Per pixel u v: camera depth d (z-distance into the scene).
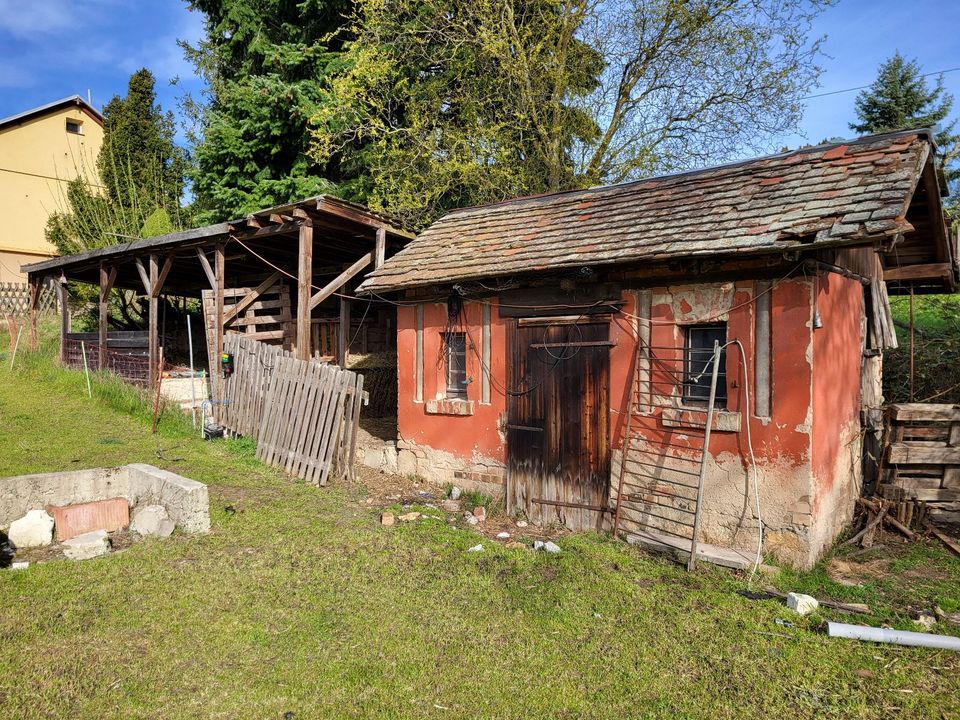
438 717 3.78
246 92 19.30
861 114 25.59
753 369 6.37
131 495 7.23
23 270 16.91
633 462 7.17
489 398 8.52
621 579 5.91
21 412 11.45
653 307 7.07
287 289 14.32
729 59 16.36
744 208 6.82
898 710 3.96
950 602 5.61
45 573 5.41
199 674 4.09
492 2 16.72
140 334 16.02
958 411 7.61
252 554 6.14
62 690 3.81
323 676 4.15
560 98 17.33
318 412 9.27
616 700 4.01
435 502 8.45
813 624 5.09
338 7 19.05
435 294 9.07
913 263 9.98
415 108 17.48
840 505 7.27
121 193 23.70
